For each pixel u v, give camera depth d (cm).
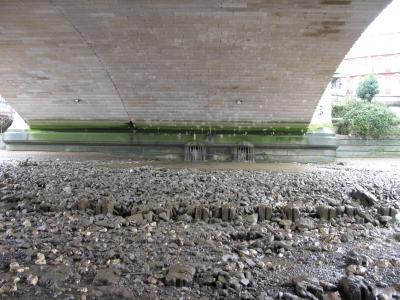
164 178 1130
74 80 1755
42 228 607
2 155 1892
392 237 621
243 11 1138
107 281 415
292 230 651
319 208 743
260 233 607
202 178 1136
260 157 1972
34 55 1548
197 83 1702
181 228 636
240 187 988
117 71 1642
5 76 1761
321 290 402
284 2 1074
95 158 1873
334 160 1962
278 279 438
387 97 3084
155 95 1827
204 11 1145
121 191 902
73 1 1112
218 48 1404
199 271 442
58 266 457
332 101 2516
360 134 2259
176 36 1327
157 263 469
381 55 3972
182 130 2030
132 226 642
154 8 1140
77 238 559
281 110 1883
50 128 2139
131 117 2008
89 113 2022
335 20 1176
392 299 389
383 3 1066
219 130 2020
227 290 400
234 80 1664
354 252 518
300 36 1294
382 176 1290
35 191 895
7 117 2633
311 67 1531
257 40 1333
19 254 493
